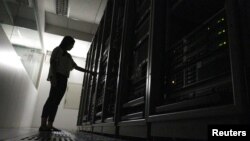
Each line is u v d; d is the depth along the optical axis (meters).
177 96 1.29
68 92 8.01
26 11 3.67
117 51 2.60
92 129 3.28
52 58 2.94
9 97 2.85
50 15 6.23
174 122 1.10
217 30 1.02
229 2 0.80
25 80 4.05
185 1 1.35
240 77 0.70
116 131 1.98
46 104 2.84
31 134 1.82
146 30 1.80
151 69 1.40
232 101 0.81
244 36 0.73
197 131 0.91
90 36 7.02
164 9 1.58
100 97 3.02
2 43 1.99
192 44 1.22
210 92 1.00
